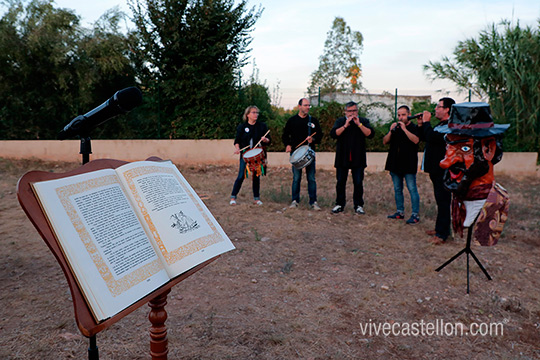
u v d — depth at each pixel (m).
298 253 4.87
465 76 12.71
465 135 3.85
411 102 13.02
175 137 11.79
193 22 11.20
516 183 10.77
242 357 2.76
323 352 2.87
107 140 11.37
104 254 1.53
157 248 1.75
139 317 3.28
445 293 3.90
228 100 11.67
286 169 11.26
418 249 5.13
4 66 11.20
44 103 11.70
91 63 11.58
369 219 6.50
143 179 1.90
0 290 3.66
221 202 7.20
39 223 1.41
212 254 1.89
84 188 1.63
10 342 2.83
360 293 3.84
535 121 12.09
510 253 5.07
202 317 3.28
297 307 3.53
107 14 11.80
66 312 3.30
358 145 6.57
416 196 6.25
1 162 10.46
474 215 3.96
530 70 12.04
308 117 6.80
